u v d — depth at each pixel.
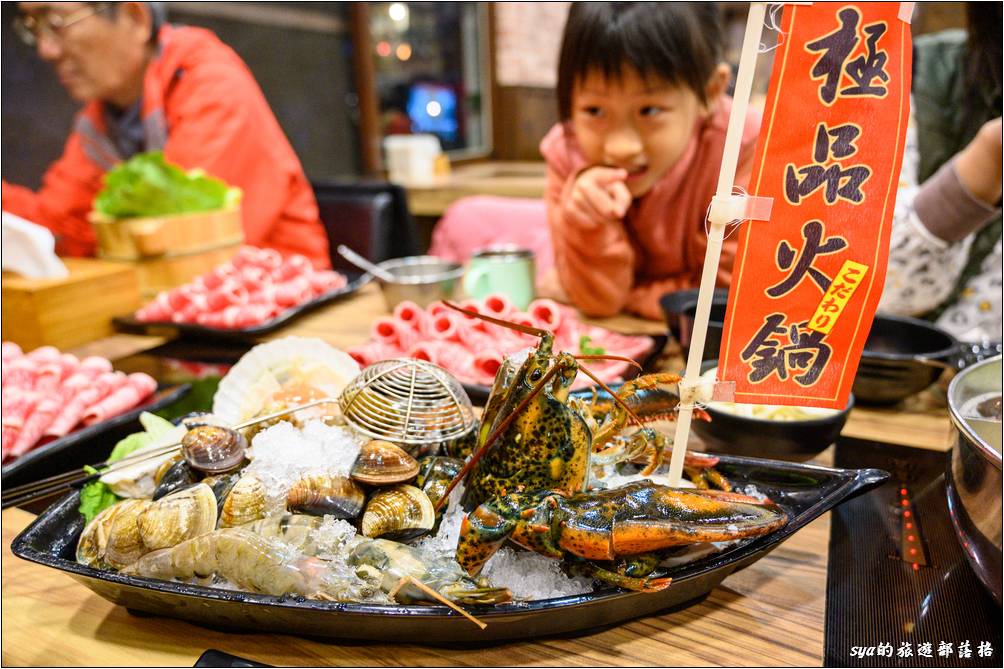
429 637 0.44
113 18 1.47
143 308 1.12
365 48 2.14
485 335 0.85
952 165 0.80
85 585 0.47
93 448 0.72
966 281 1.00
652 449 0.52
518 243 1.87
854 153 0.41
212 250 1.32
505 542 0.46
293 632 0.45
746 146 1.01
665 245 1.09
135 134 1.61
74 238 1.60
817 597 0.48
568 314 0.88
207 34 1.58
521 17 2.46
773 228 0.42
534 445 0.45
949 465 0.49
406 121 2.39
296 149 2.05
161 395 0.83
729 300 0.44
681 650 0.45
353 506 0.47
